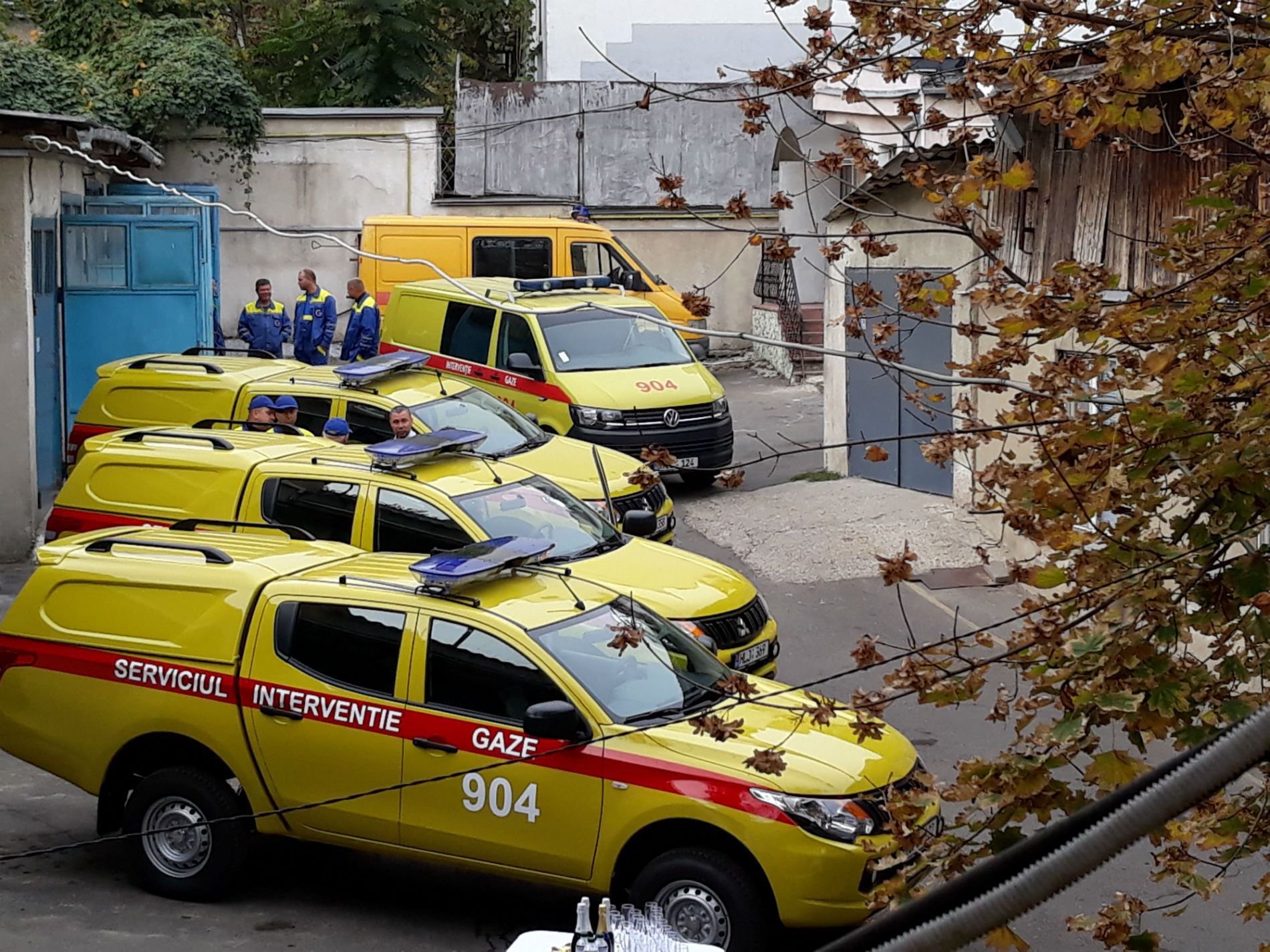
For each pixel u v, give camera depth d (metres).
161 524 10.45
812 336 25.95
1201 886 4.29
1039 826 6.54
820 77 4.91
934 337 16.25
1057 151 13.07
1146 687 4.09
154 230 18.75
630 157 30.48
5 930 7.34
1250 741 1.80
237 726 7.50
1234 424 4.38
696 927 6.64
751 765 4.70
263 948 7.21
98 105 24.44
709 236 30.05
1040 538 4.49
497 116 30.22
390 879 8.26
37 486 15.20
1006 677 11.86
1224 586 4.36
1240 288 4.81
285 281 29.03
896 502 16.56
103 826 7.97
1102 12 5.30
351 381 13.33
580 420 16.84
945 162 14.10
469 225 24.17
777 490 17.88
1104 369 4.98
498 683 7.11
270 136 28.62
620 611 7.67
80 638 7.89
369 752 7.25
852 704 4.36
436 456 10.80
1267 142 5.01
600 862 6.83
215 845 7.66
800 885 6.46
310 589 7.57
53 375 17.77
